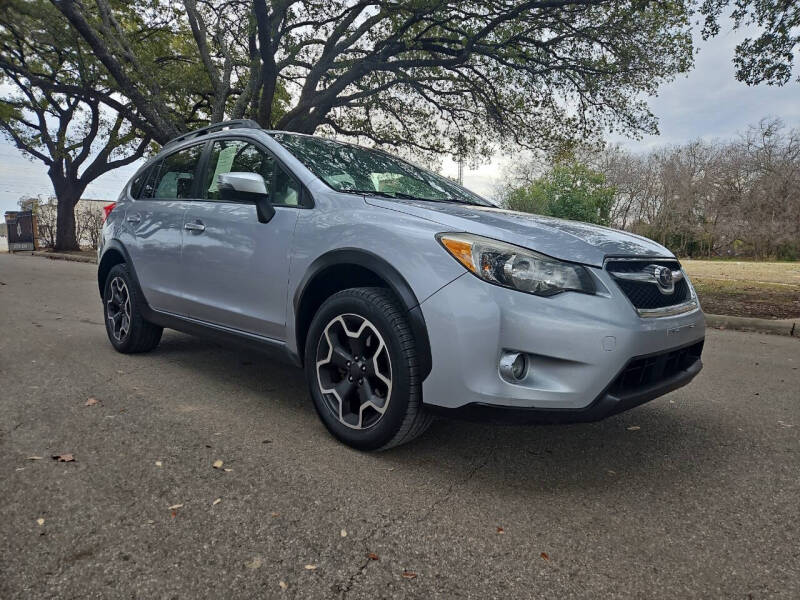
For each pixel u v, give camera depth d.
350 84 13.38
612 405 2.13
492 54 11.95
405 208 2.54
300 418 2.97
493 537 1.87
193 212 3.49
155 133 13.21
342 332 2.61
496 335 2.13
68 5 9.88
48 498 2.00
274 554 1.72
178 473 2.24
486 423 2.18
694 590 1.62
